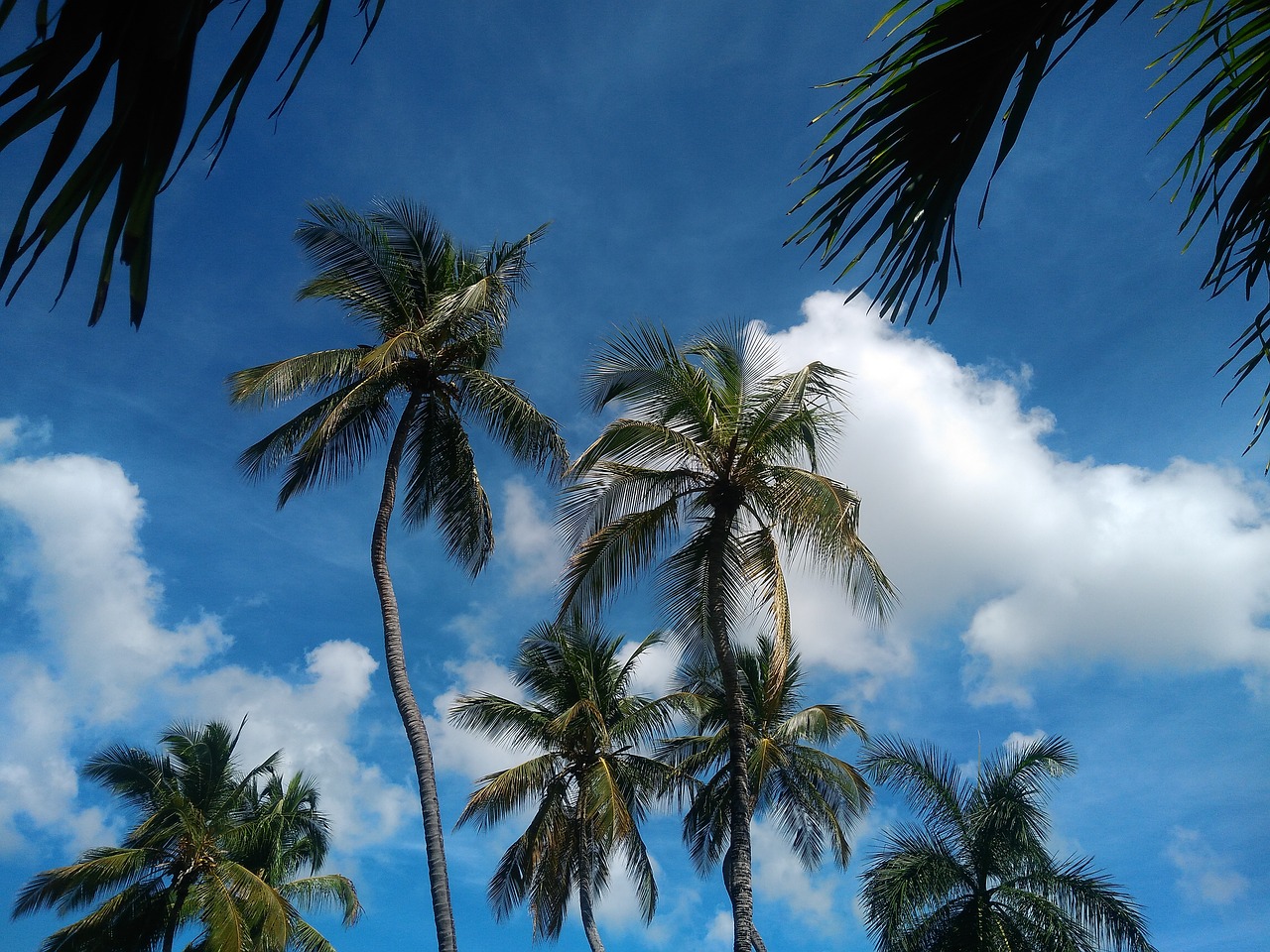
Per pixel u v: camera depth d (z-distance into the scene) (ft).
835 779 92.38
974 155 8.50
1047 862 72.95
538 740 91.81
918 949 71.51
